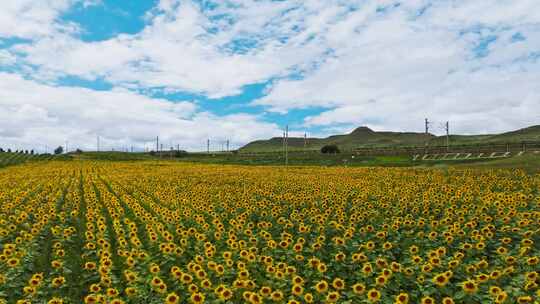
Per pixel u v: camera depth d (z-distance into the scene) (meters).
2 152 122.06
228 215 20.70
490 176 32.56
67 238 16.28
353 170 46.78
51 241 16.58
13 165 86.06
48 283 11.70
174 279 11.09
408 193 23.17
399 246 14.12
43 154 123.44
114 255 14.81
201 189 30.52
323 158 91.44
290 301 8.93
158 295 10.22
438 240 14.16
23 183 39.06
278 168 57.03
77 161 99.69
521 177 31.56
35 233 16.17
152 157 130.75
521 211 18.09
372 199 23.55
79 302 10.92
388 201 21.48
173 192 29.55
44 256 14.74
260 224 17.05
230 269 11.66
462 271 11.06
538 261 10.70
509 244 13.12
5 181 40.97
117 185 37.56
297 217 17.81
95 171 57.91
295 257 12.56
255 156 114.69
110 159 114.31
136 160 112.81
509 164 42.19
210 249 12.80
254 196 25.61
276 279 10.93
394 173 39.62
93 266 12.06
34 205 25.66
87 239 15.77
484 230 13.97
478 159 65.75
